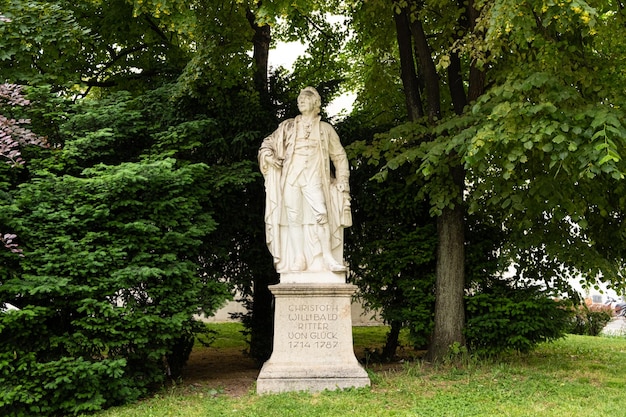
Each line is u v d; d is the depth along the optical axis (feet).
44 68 36.24
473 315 36.96
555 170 31.12
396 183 39.52
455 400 26.45
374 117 46.26
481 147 28.19
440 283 36.81
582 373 32.89
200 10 38.52
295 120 33.27
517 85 28.27
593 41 34.83
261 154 32.55
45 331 26.55
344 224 32.50
